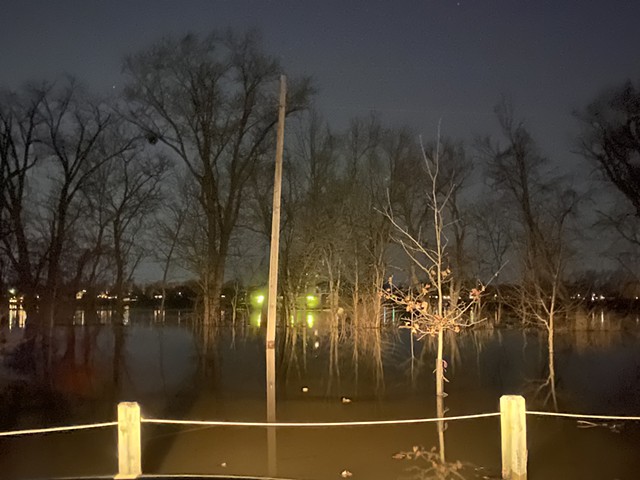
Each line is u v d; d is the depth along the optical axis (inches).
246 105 1496.1
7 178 1414.9
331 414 514.0
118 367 804.6
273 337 526.0
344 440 419.8
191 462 371.2
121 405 303.7
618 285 1374.3
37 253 1434.5
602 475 351.6
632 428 455.2
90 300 1560.0
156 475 299.4
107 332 1342.3
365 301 1189.1
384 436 430.0
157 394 613.3
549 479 346.9
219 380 696.4
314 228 1332.4
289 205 1406.3
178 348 1022.4
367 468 358.6
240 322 1593.3
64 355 925.2
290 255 1379.2
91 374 739.4
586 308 1332.4
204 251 1576.0
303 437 429.4
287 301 1373.0
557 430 451.2
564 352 942.4
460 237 1391.5
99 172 1571.1
